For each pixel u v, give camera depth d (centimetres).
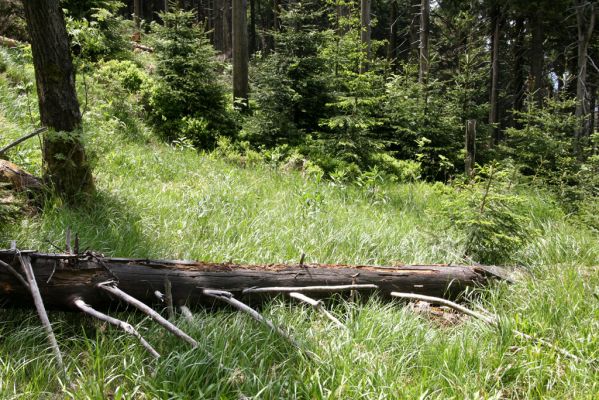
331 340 339
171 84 1075
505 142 1537
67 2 1139
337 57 1203
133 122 1008
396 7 2697
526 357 334
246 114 1231
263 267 407
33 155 640
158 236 510
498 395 292
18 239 421
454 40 2148
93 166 570
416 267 457
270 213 634
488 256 538
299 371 297
